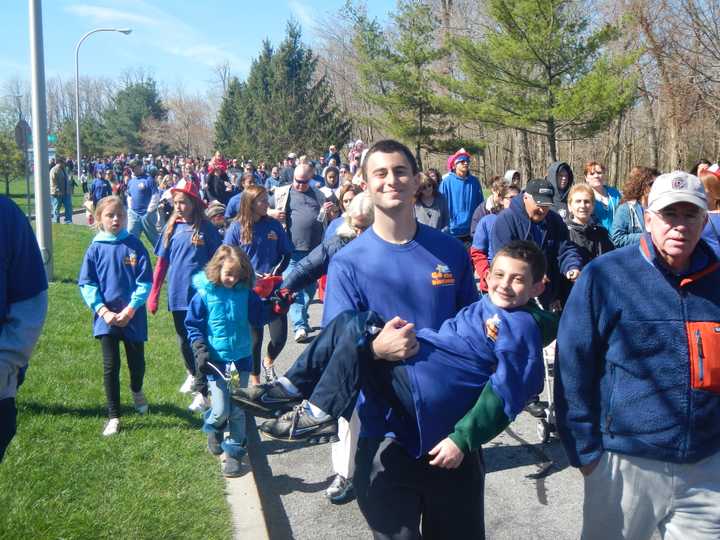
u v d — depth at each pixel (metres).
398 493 2.80
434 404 2.71
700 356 2.62
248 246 6.92
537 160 44.22
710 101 22.27
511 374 2.69
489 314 2.82
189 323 5.05
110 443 5.14
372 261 2.95
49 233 12.27
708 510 2.70
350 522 4.43
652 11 22.62
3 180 35.16
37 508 4.03
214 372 4.88
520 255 2.79
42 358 7.25
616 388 2.74
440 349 2.77
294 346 8.69
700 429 2.65
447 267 2.98
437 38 39.16
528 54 24.84
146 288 5.54
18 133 17.44
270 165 50.19
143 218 17.52
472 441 2.65
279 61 51.00
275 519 4.47
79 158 41.84
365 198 5.36
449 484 2.82
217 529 4.01
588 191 5.99
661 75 23.48
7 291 2.96
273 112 50.69
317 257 5.40
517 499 4.73
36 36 11.41
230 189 19.45
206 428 4.94
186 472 4.73
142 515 4.05
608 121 24.97
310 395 2.99
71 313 9.62
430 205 9.07
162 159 51.38
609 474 2.78
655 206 2.61
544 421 5.64
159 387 6.59
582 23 25.36
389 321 2.82
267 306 5.36
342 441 4.17
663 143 35.72
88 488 4.38
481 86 26.88
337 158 24.81
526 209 5.70
